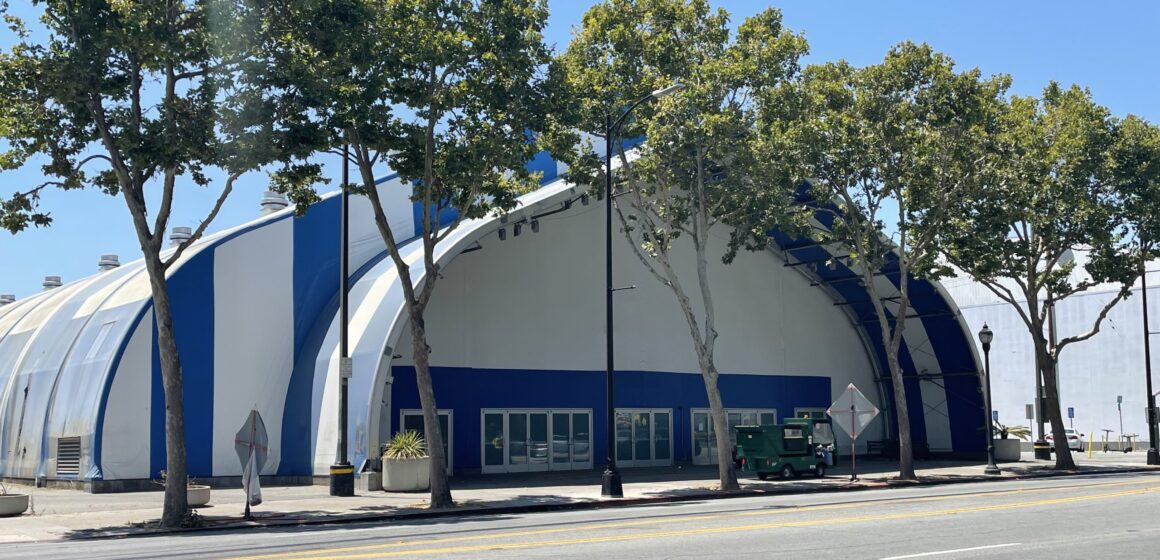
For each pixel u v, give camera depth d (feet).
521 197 132.87
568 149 90.94
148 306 109.40
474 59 81.30
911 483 111.45
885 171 116.57
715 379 103.24
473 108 82.28
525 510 81.51
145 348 108.88
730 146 100.42
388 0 78.54
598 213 144.56
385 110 77.10
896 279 159.02
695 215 105.60
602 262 144.15
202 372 111.75
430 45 77.87
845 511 67.10
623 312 145.28
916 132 113.19
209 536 61.98
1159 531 53.21
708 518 63.46
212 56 70.69
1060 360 225.97
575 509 83.46
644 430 145.18
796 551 45.32
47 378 120.57
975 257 130.62
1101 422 217.36
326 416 109.40
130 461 106.11
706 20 103.09
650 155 103.76
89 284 140.56
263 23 71.00
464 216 89.30
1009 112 120.67
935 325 163.73
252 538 58.23
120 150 70.69
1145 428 209.56
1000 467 141.28
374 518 73.97
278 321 118.42
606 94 100.83
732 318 158.10
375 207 84.48
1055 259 136.56
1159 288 210.59
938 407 168.04
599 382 141.28
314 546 50.78
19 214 72.84
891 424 173.27
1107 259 132.16
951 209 122.93
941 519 60.23
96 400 106.11
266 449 72.64
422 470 100.22
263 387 115.65
